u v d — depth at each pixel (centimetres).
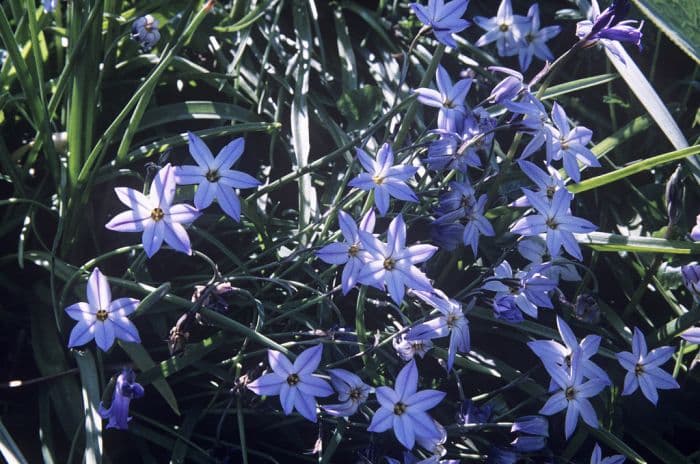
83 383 98
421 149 105
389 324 107
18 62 102
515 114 102
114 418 95
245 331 98
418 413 96
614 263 112
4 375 104
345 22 123
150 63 112
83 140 104
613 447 103
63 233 104
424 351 100
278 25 122
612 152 119
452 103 101
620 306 113
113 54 111
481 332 110
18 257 104
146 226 95
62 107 109
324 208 111
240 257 108
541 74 102
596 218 116
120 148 103
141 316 104
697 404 108
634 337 101
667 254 110
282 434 104
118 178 110
